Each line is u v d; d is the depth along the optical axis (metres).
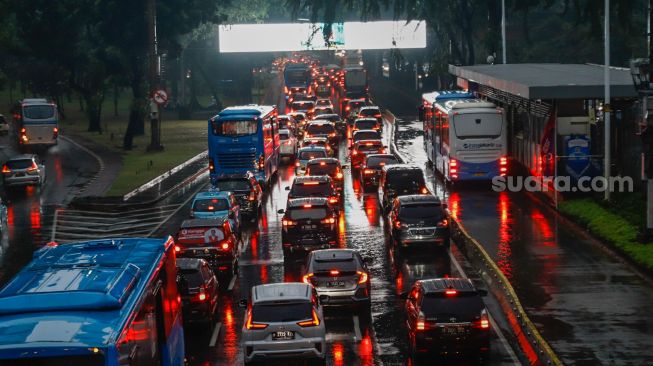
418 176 61.12
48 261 20.22
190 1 114.81
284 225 49.28
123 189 74.94
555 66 81.69
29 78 154.38
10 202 71.56
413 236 48.91
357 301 37.47
